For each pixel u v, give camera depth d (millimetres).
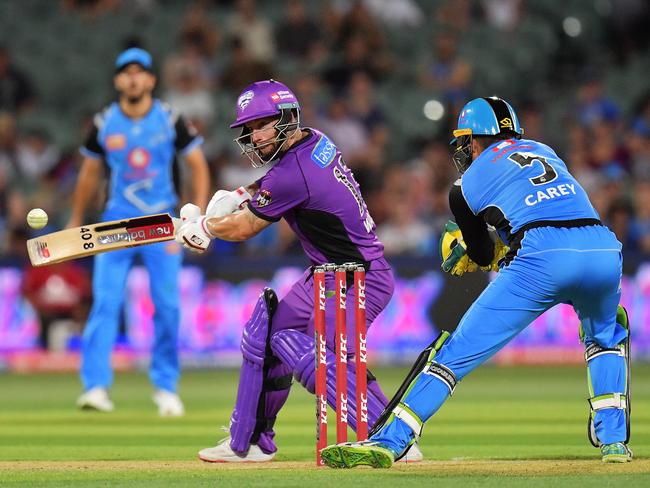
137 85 34625
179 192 36219
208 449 23828
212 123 64688
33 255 23594
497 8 75875
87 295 55125
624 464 22172
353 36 69438
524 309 20688
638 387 45688
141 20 73000
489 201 21422
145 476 21172
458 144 22562
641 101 69812
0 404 40156
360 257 22578
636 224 59094
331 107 64312
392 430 20297
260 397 23266
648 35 76750
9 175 62250
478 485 19047
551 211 20984
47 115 67625
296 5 70062
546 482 19406
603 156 64875
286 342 22562
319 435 21578
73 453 26219
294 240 56844
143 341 54812
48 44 71875
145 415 35844
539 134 68562
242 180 60281
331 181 22312
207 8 74188
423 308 56000
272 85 22281
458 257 23047
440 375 20438
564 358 57625
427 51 73250
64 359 54875
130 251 35531
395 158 67125
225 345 55375
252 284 55500
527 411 37125
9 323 54594
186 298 55156
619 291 21578
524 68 73938
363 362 20969
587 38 76438
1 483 20250
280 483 19484
